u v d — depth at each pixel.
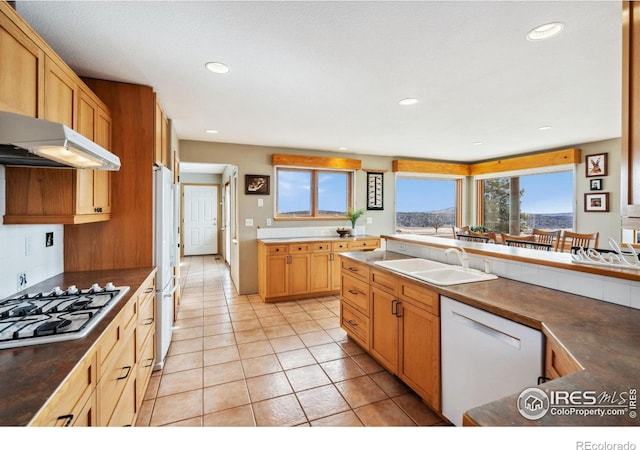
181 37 1.69
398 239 3.11
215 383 2.22
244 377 2.30
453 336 1.68
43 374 0.88
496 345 1.42
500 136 3.94
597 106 2.79
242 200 4.44
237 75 2.17
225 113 3.01
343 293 3.01
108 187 2.21
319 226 4.93
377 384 2.21
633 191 1.07
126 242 2.32
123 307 1.44
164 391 2.12
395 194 5.47
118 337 1.39
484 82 2.29
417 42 1.75
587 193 4.27
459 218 6.14
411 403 2.00
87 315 1.30
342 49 1.83
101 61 1.96
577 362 0.91
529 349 1.26
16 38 1.20
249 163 4.47
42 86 1.37
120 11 1.46
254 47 1.80
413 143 4.36
